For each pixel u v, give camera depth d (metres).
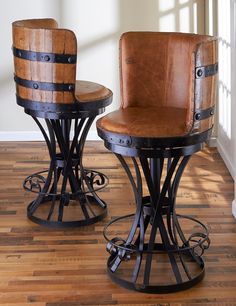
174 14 5.82
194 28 5.84
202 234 3.59
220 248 3.81
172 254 3.39
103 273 3.54
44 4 5.79
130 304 3.24
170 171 3.25
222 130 5.48
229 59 5.12
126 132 3.12
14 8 5.78
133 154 3.15
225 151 5.33
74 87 3.83
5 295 3.33
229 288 3.37
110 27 5.83
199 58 3.03
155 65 3.44
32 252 3.80
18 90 3.96
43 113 3.92
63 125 4.17
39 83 3.82
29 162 5.45
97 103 3.96
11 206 4.50
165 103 3.47
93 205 4.52
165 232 3.38
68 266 3.62
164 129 3.10
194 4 5.80
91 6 5.80
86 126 4.15
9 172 5.20
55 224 4.14
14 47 3.90
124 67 3.46
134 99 3.48
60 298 3.30
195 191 4.73
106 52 5.88
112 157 5.55
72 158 4.21
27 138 6.02
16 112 5.98
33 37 3.75
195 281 3.39
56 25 4.36
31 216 4.23
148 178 3.30
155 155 3.14
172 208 3.45
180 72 3.40
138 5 5.80
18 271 3.57
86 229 4.12
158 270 3.57
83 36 5.84
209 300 3.27
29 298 3.30
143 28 5.84
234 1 4.29
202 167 5.25
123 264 3.64
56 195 4.18
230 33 4.93
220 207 4.43
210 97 3.15
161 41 3.41
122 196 4.67
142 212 3.40
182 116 3.27
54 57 3.76
